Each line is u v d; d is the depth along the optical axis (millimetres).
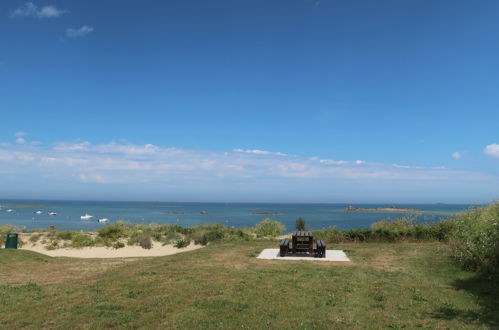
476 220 12500
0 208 154125
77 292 8805
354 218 89438
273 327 6328
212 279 10055
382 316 7004
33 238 22375
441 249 15094
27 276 11641
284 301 7910
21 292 8977
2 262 13992
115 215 101562
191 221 77438
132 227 25875
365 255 14562
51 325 6457
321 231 21047
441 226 18359
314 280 9977
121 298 8156
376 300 8141
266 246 17953
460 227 13961
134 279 10102
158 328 6301
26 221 68562
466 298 8289
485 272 10172
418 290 8969
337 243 19062
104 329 6254
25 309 7414
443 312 7289
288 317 6879
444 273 10938
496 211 11641
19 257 15180
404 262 12914
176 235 23797
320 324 6488
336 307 7539
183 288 8984
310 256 14367
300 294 8484
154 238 23312
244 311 7211
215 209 180625
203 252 15891
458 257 12281
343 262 13039
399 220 20594
